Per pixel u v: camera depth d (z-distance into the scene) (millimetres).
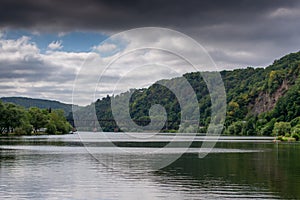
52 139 118000
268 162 53000
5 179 37406
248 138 144000
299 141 120188
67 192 31891
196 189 33250
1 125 147250
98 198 30031
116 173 41406
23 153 65375
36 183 35469
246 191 32438
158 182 36344
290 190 32750
